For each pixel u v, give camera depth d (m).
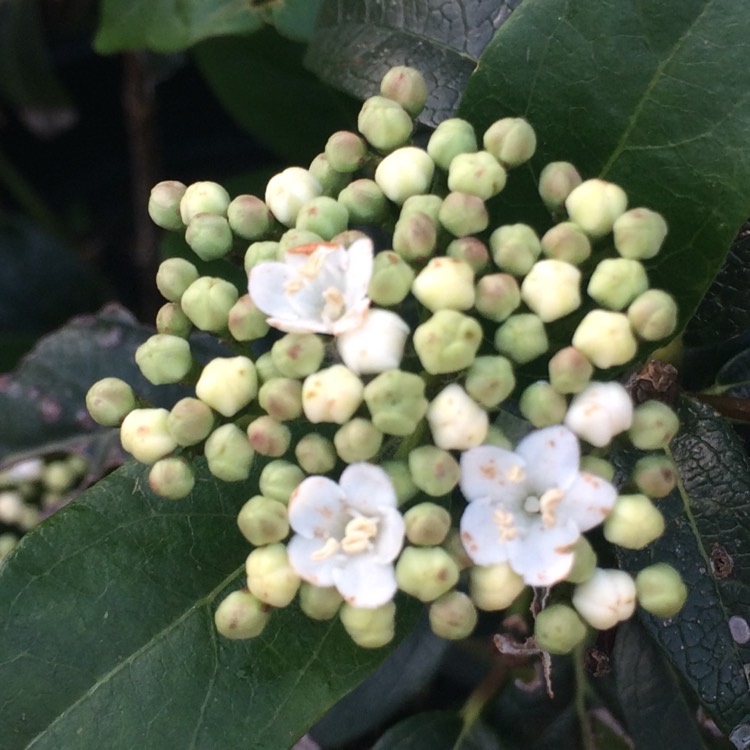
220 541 0.06
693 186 0.06
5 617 0.06
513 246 0.05
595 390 0.05
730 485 0.06
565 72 0.06
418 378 0.05
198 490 0.06
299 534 0.05
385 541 0.05
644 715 0.07
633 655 0.07
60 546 0.06
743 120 0.06
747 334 0.07
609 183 0.06
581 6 0.06
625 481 0.06
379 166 0.06
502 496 0.05
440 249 0.06
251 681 0.06
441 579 0.05
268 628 0.06
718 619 0.06
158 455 0.06
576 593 0.05
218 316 0.06
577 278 0.05
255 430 0.05
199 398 0.06
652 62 0.06
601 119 0.06
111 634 0.06
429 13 0.07
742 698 0.06
